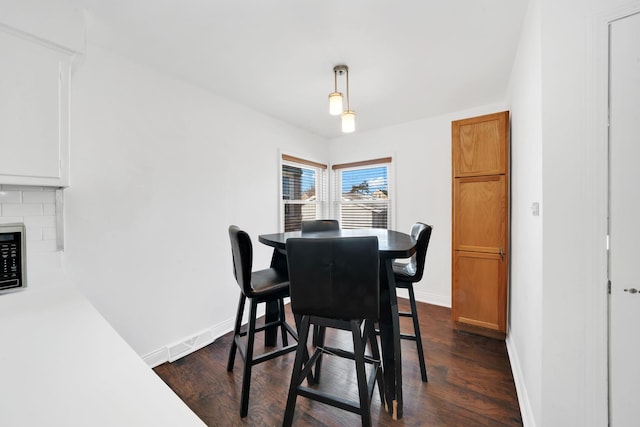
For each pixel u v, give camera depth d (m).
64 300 1.14
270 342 2.32
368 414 1.19
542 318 1.20
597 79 1.08
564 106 1.13
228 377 1.90
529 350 1.50
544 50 1.17
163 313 2.12
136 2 1.42
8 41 1.24
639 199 1.03
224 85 2.39
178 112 2.24
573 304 1.13
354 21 1.59
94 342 0.78
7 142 1.24
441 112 3.12
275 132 3.24
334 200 4.23
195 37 1.72
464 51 1.90
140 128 1.99
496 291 2.39
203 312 2.40
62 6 1.38
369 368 1.98
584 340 1.12
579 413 1.13
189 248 2.31
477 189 2.46
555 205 1.16
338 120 3.35
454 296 2.58
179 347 2.19
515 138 2.07
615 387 1.07
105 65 1.82
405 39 1.76
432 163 3.32
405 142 3.51
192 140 2.34
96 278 1.77
